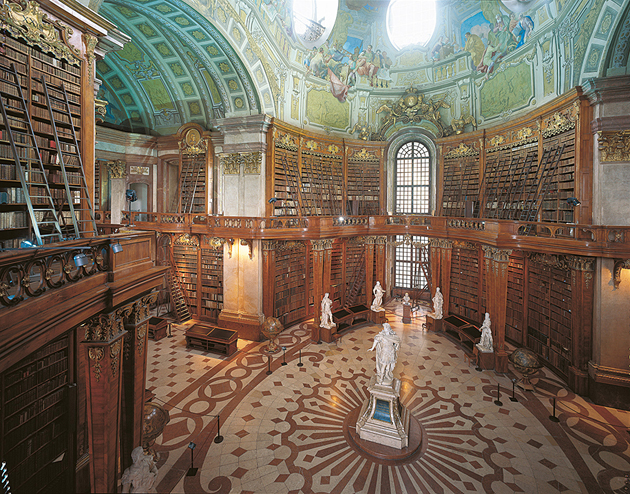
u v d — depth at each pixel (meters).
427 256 24.41
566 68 14.48
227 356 16.20
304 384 13.76
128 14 15.60
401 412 11.20
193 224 19.28
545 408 12.25
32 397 6.90
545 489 8.70
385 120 24.03
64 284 5.34
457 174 21.94
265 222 17.52
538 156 16.41
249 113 18.28
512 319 17.69
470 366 15.48
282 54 18.59
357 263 23.55
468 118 21.17
